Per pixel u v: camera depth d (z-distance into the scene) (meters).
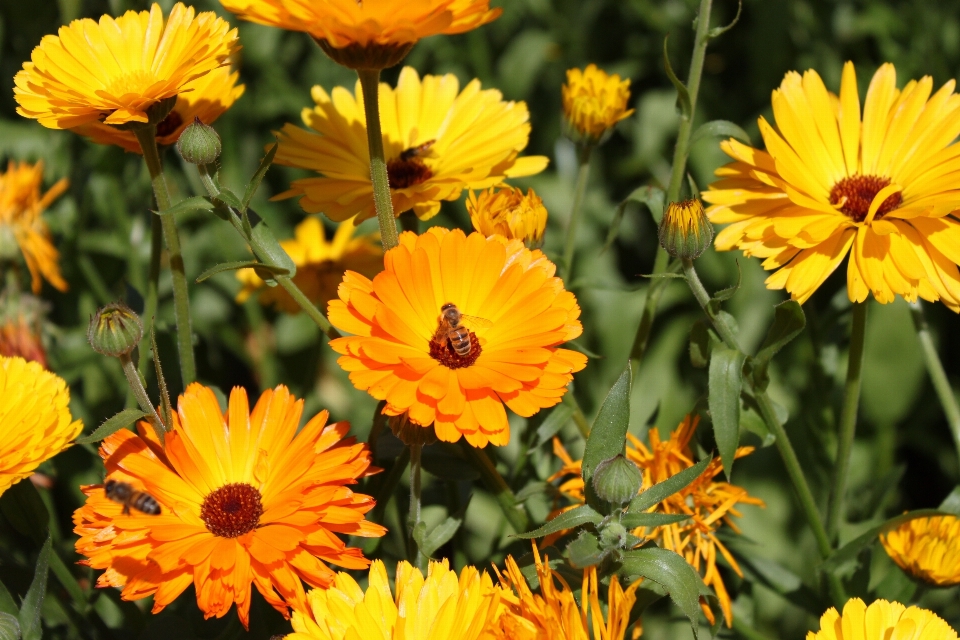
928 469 1.08
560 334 0.72
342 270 0.93
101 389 0.92
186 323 0.76
